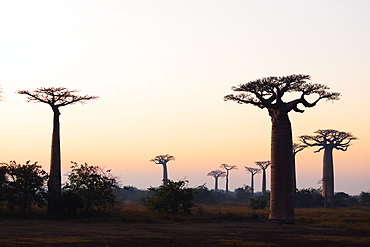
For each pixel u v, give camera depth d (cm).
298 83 2759
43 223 2305
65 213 2666
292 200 2788
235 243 1627
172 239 1730
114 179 2916
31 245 1480
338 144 6831
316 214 3919
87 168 2872
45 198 2669
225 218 2891
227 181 12094
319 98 2806
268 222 2738
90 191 2794
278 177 2794
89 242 1586
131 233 1919
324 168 6831
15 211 2666
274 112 2858
